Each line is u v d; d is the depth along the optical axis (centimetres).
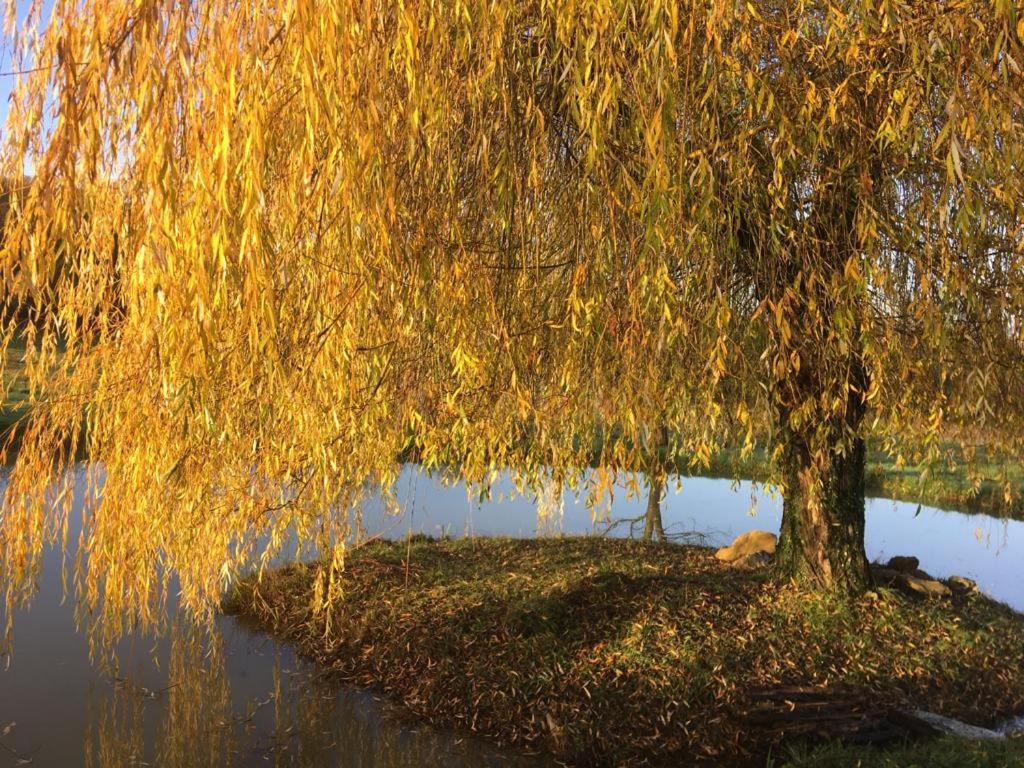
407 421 389
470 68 329
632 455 374
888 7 313
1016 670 515
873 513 1307
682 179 310
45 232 296
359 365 341
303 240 310
